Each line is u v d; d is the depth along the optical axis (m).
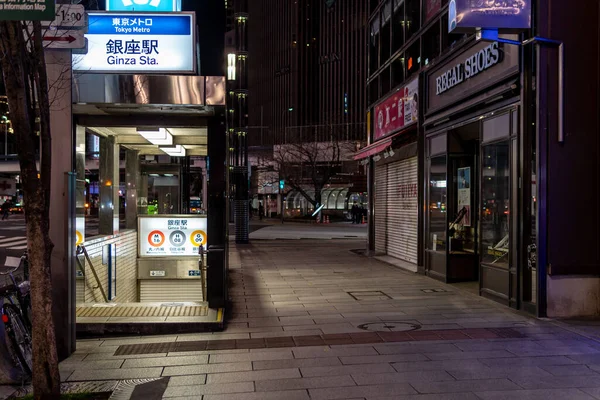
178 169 12.23
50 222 5.66
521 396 4.42
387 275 11.98
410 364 5.32
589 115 7.41
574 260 7.41
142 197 11.80
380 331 6.71
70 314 5.80
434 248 11.44
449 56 10.38
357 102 60.88
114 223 8.83
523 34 7.66
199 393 4.58
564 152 7.39
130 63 6.68
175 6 7.17
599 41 7.41
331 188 47.19
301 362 5.43
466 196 10.78
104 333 6.58
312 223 42.19
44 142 4.39
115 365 5.41
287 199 51.75
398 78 14.27
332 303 8.65
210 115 7.46
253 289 10.09
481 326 6.93
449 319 7.37
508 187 8.21
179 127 7.57
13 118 4.05
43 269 4.20
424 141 12.04
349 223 41.34
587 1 7.43
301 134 53.47
